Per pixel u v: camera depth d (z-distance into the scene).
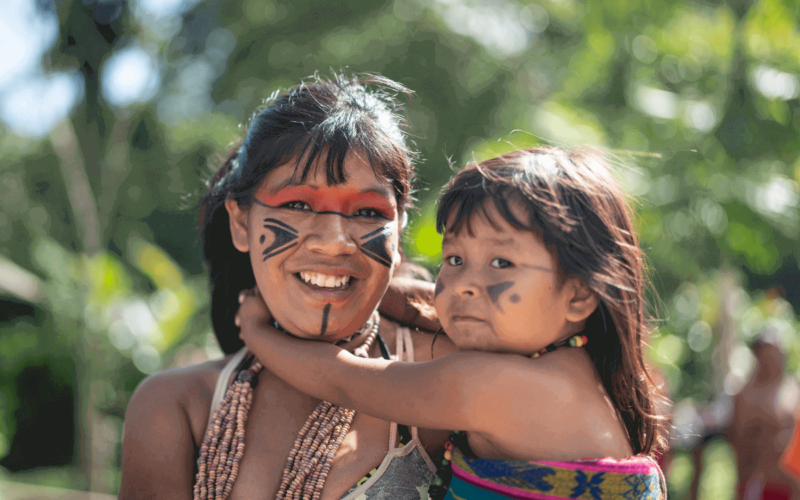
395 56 10.54
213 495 1.77
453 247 1.69
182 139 10.29
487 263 1.63
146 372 7.64
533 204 1.60
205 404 1.92
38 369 10.38
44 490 7.92
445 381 1.60
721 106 6.04
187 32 9.64
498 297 1.60
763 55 5.87
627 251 1.70
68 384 10.36
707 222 6.10
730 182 6.02
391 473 1.77
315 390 1.77
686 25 6.29
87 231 7.74
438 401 1.61
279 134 1.85
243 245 1.99
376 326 2.03
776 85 5.82
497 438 1.58
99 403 7.69
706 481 7.04
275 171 1.85
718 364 6.79
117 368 7.95
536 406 1.55
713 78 6.16
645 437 1.78
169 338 7.71
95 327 7.47
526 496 1.48
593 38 6.55
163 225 12.36
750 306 7.61
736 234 6.12
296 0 10.03
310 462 1.76
